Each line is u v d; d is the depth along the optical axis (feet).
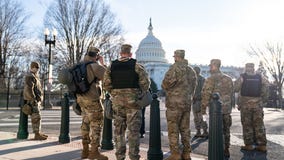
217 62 23.41
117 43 145.59
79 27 138.92
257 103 25.55
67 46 138.72
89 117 20.10
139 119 17.63
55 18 137.90
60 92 125.29
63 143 26.84
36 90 28.19
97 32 141.69
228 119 23.09
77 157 21.12
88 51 20.53
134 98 17.38
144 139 31.58
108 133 24.95
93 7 205.36
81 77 19.45
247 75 25.84
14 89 124.98
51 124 44.98
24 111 28.09
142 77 17.40
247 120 25.88
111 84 17.99
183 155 20.62
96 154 20.12
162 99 171.42
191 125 46.68
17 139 28.50
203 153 24.54
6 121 48.49
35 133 28.66
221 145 14.73
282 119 63.31
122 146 17.87
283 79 175.01
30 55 157.28
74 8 138.82
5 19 150.00
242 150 25.85
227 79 23.22
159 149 20.99
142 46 433.07
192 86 20.58
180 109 19.98
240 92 26.04
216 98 14.97
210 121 14.93
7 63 155.84
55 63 137.59
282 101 173.58
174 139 20.17
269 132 39.14
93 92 19.74
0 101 103.76
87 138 20.85
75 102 21.15
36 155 21.53
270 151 25.58
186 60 20.48
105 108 19.08
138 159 17.60
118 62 17.80
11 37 153.28
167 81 19.93
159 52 431.02
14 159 20.07
